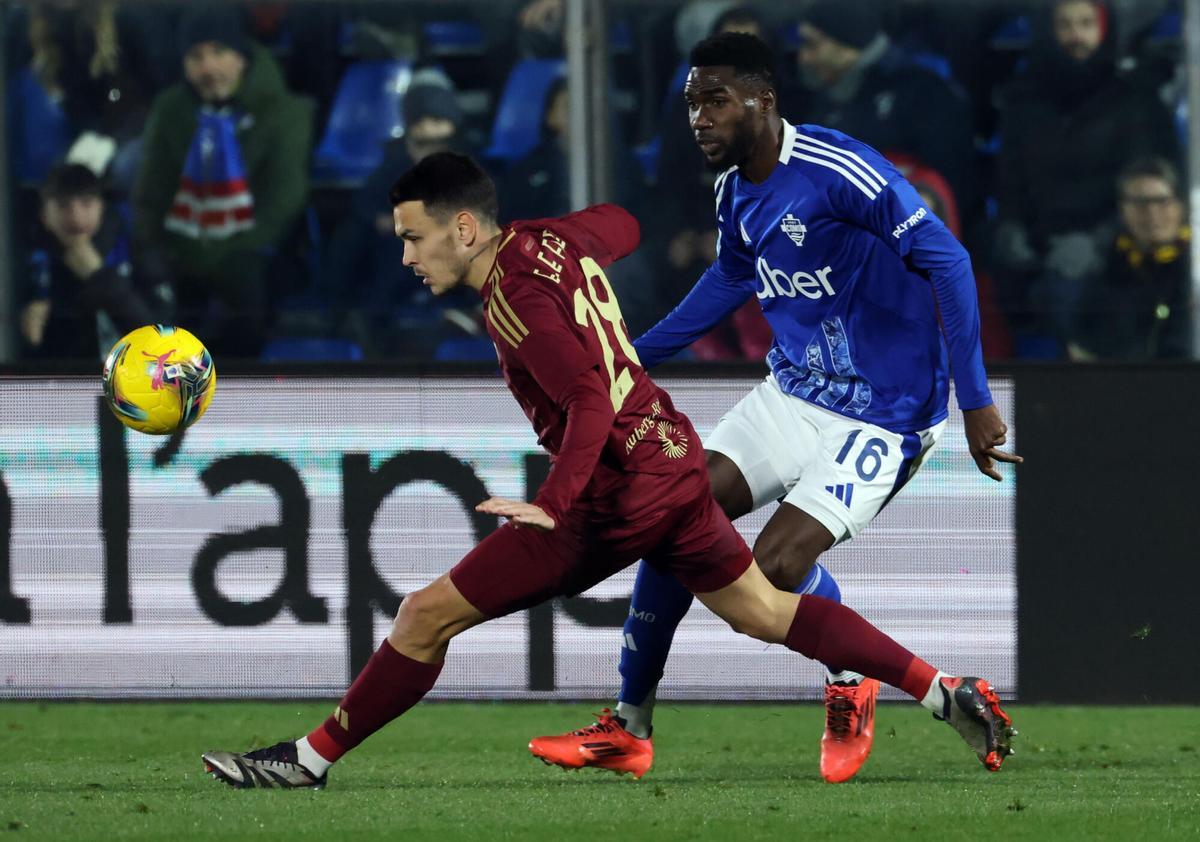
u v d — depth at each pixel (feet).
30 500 68.13
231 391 67.67
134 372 49.24
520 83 86.38
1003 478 66.23
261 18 87.86
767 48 50.03
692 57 50.29
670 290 83.30
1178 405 66.03
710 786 47.96
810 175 49.39
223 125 87.66
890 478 51.19
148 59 87.56
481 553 43.06
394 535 67.31
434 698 67.72
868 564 66.69
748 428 52.03
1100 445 66.28
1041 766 53.06
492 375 67.05
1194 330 83.66
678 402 65.67
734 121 49.29
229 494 67.77
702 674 67.26
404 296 87.45
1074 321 84.58
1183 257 83.56
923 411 51.34
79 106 87.15
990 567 66.44
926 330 50.88
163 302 87.76
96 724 63.46
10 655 68.33
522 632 67.46
